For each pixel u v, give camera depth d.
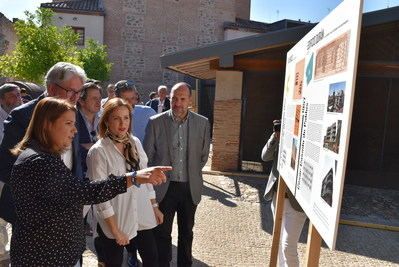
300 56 2.47
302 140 2.18
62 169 1.77
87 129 3.36
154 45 25.03
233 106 8.84
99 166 2.65
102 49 21.11
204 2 25.88
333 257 4.59
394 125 8.56
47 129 1.81
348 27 1.51
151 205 2.95
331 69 1.71
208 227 5.31
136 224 2.74
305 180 2.04
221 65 8.14
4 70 15.05
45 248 1.77
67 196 1.72
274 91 9.16
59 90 2.39
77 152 2.54
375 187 8.62
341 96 1.54
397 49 8.23
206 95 16.03
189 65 8.99
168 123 3.52
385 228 5.77
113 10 24.11
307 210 1.95
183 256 3.69
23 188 1.72
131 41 24.58
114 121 2.69
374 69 8.38
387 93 8.50
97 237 2.86
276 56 8.70
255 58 8.74
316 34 2.04
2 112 4.33
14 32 20.33
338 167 1.51
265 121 9.28
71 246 1.86
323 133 1.75
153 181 1.91
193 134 3.52
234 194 7.07
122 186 1.86
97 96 3.36
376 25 7.86
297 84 2.51
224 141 8.91
